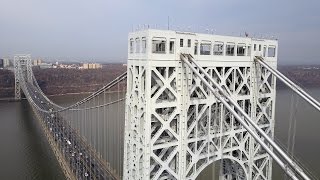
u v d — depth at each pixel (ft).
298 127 363.76
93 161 252.62
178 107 130.82
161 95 132.46
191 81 132.05
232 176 163.32
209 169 226.58
